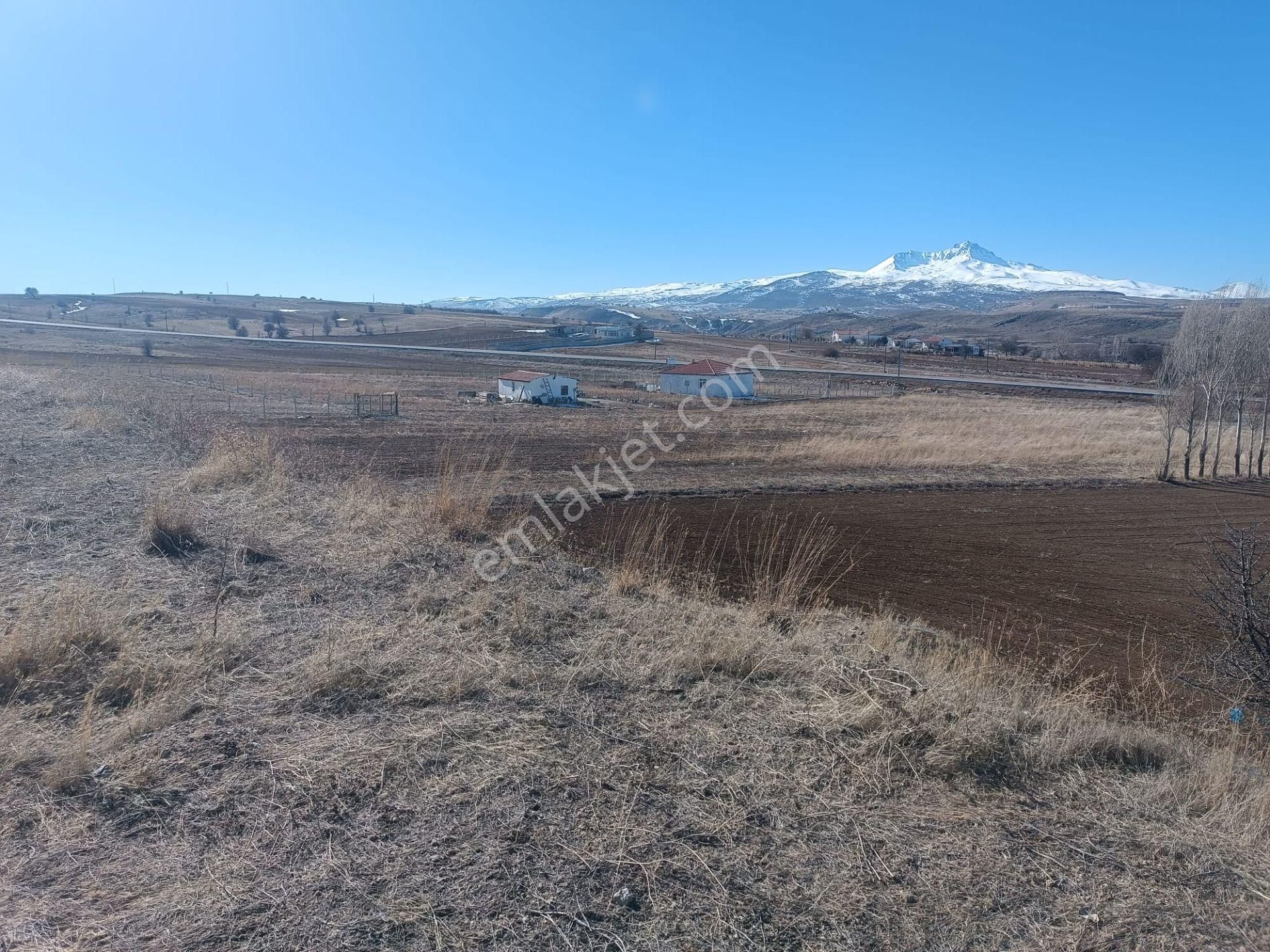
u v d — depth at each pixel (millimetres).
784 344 129250
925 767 4234
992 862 3447
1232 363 24484
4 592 6359
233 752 4078
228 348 103500
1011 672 6715
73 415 17297
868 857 3430
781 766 4164
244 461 11969
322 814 3537
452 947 2770
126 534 8266
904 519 17016
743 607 7914
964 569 12695
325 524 9273
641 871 3242
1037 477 23703
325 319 157125
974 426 35969
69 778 3707
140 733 4230
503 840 3387
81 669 4969
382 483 12812
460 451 25234
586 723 4531
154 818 3494
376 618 6191
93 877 3105
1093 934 3029
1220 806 4094
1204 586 11758
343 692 4805
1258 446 30922
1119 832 3762
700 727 4562
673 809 3705
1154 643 9133
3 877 3082
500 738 4277
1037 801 4027
